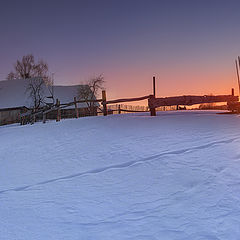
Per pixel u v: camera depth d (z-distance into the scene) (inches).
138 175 196.7
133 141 311.7
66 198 165.6
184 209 136.6
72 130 458.6
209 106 1107.9
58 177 213.6
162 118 478.6
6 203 162.9
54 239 116.0
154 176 190.5
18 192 183.2
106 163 239.0
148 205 145.8
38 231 124.1
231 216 124.9
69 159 269.1
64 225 129.0
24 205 157.9
